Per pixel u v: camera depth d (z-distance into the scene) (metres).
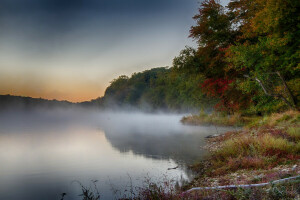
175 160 12.91
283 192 4.59
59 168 12.38
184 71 32.81
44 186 9.46
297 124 13.70
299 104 17.95
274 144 10.19
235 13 24.05
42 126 46.78
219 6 26.03
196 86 47.38
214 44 26.30
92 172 11.32
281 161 8.62
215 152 13.09
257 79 18.14
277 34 16.48
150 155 14.63
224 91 27.67
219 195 5.32
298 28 16.22
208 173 9.30
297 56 16.08
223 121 32.06
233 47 18.50
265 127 15.83
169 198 5.71
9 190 8.98
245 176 7.48
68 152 17.11
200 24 26.89
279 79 19.66
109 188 8.80
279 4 14.97
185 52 31.77
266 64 17.16
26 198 8.15
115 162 13.24
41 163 13.66
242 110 28.77
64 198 8.02
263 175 6.93
